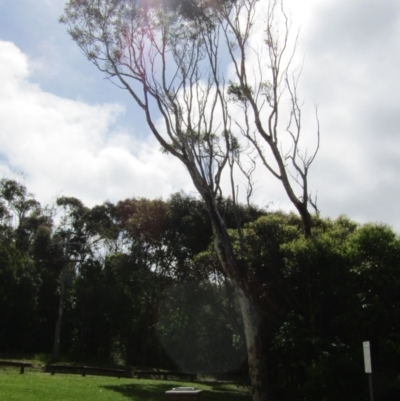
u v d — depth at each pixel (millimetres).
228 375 41656
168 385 28156
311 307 21594
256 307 22562
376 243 20625
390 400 19234
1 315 45031
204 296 31281
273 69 25391
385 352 19109
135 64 23875
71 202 57188
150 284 40969
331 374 19000
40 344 50000
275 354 22641
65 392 20016
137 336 49969
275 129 24750
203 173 22016
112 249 51875
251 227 26094
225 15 24734
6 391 18516
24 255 50500
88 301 48250
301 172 24219
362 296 19938
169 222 40000
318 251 21328
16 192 57344
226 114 27672
